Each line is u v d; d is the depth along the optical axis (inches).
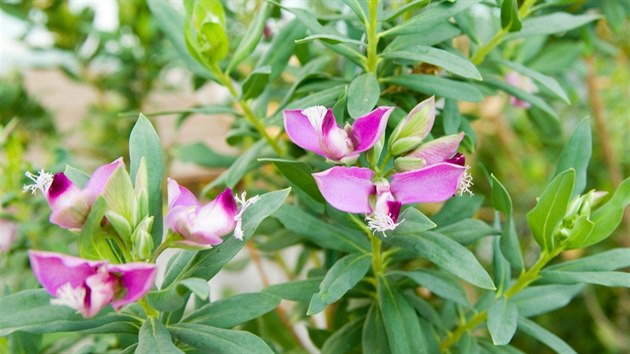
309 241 12.4
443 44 11.4
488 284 9.2
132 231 8.6
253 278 21.4
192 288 8.1
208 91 20.4
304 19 10.5
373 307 11.4
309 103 10.5
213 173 18.3
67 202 8.3
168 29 11.9
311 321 14.6
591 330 20.8
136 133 9.5
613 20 13.7
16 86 18.2
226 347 9.0
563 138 19.8
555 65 14.0
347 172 8.7
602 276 9.9
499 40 11.5
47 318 8.9
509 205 9.9
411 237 9.6
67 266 7.9
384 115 8.8
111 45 19.5
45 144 18.9
